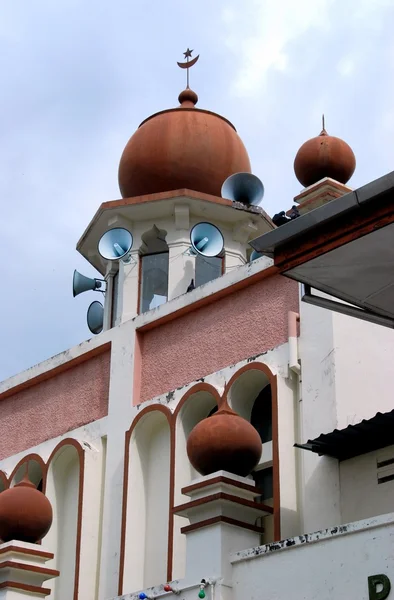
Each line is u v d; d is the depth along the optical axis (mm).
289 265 9297
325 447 13531
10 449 19156
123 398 17234
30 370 19297
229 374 15625
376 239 8836
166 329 17281
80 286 21016
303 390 14484
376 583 10906
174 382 16703
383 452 13227
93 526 16828
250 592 12234
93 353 18281
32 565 15188
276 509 13906
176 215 19672
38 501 15641
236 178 19828
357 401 14125
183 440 15977
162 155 20375
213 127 20891
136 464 16578
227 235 20219
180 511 13250
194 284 19453
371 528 11203
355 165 15758
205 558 12820
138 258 19828
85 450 17266
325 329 14531
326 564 11500
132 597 13703
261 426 15586
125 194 20859
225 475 12992
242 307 16125
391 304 9883
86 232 20766
